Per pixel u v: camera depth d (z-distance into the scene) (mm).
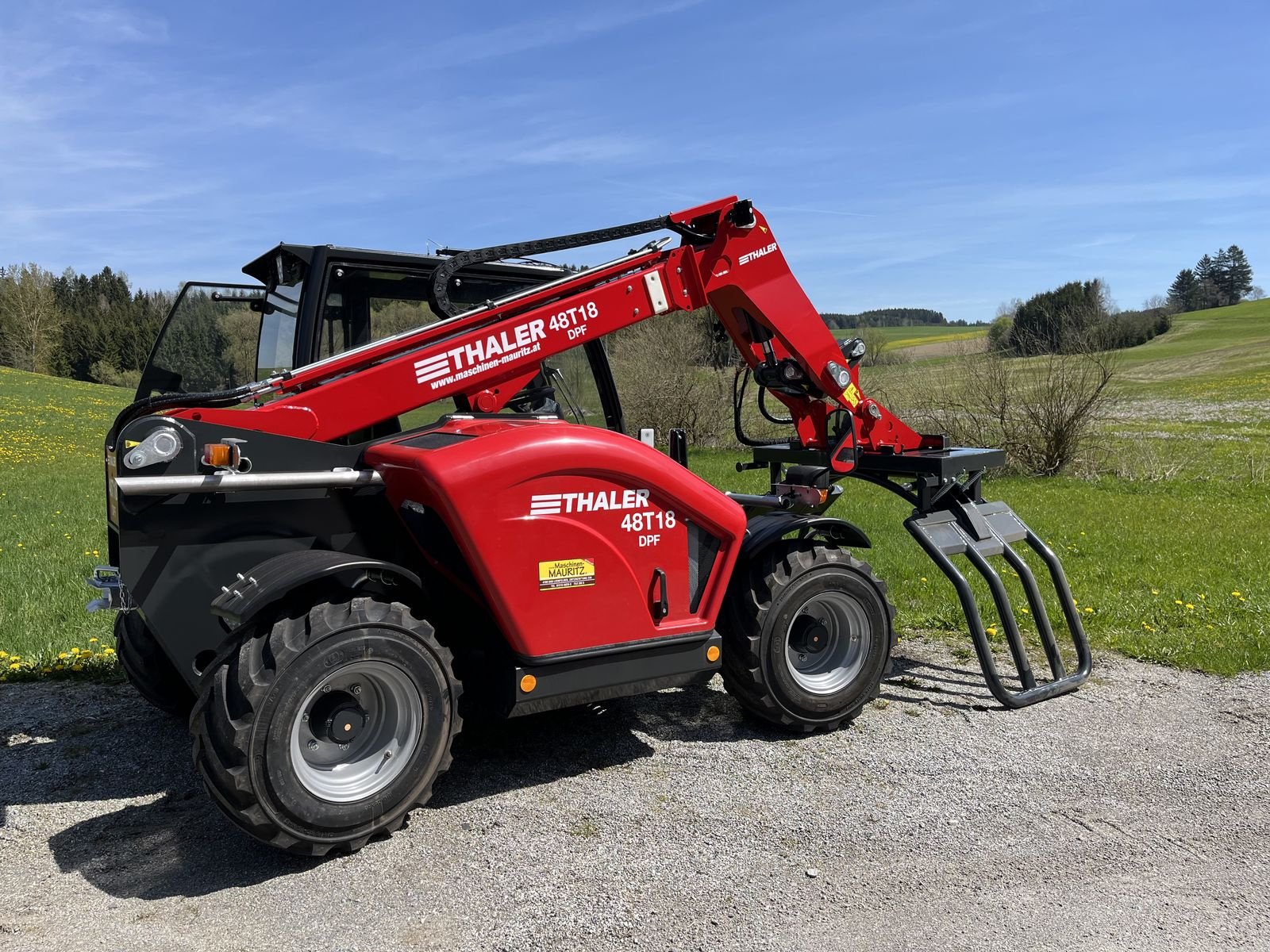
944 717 4504
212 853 3121
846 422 4828
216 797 2916
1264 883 2986
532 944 2600
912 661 5473
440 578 3648
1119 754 4043
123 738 4164
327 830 3002
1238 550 8680
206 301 4195
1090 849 3201
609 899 2838
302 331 3768
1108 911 2811
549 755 3980
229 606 3000
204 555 3301
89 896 2842
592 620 3568
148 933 2635
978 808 3508
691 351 21266
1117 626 6082
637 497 3650
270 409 3449
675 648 3807
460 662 3734
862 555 8531
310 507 3488
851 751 4055
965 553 4816
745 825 3340
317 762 3074
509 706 3455
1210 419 26938
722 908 2793
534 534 3404
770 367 4801
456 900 2824
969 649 5688
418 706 3209
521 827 3303
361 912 2758
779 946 2602
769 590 4070
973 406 16609
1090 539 9359
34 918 2707
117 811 3445
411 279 4039
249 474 3279
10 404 32844
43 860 3068
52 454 22078
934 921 2740
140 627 4289
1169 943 2637
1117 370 15812
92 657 5238
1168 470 15562
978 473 5137
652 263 4348
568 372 4469
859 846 3201
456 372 3793
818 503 4773
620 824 3336
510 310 3977
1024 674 4734
